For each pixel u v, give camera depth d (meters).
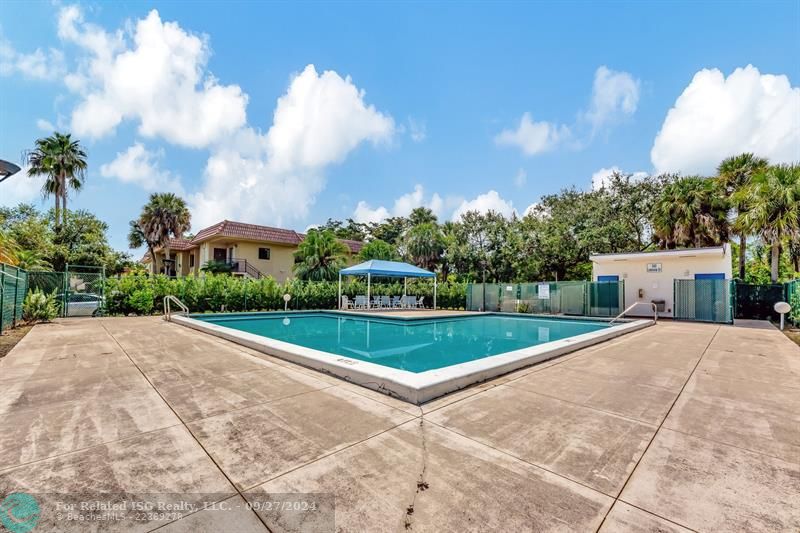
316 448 2.77
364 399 3.97
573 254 22.98
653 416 3.56
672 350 7.38
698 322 13.78
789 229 12.92
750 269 24.41
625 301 16.91
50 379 4.71
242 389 4.31
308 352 5.75
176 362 5.77
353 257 32.25
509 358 5.53
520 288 18.86
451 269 28.67
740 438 3.06
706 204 18.09
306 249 22.45
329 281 22.23
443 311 19.02
